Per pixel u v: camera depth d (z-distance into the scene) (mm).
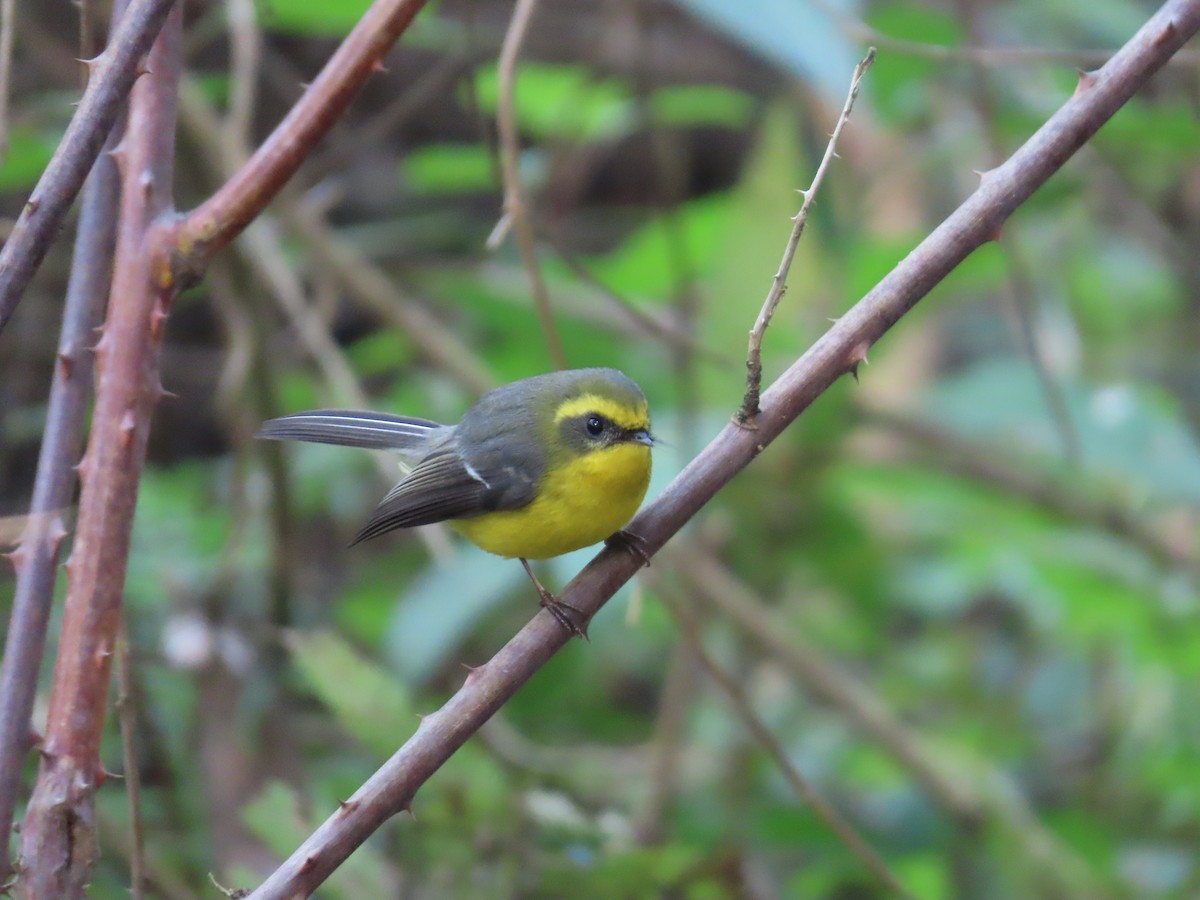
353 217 15695
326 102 4832
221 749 9055
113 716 8703
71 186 4363
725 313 10984
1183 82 11883
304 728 10188
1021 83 12492
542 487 8258
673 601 8070
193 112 9930
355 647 11477
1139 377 14453
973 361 15594
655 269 12031
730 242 10977
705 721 12547
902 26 10586
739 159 18484
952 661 13336
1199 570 11648
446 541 9492
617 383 8398
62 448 5090
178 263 4871
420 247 14148
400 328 11148
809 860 11164
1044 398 11258
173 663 9148
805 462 11375
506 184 7348
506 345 12617
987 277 13273
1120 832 11391
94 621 4656
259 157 4867
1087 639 12203
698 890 7953
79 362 5234
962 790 10562
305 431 9203
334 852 4602
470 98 8453
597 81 12000
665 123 11570
